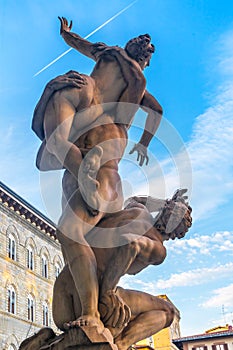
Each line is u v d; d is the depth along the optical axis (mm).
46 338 2473
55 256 36812
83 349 2215
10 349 29734
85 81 2611
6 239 32188
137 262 2494
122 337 2455
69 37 3055
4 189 32188
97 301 2379
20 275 32531
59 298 2498
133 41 2824
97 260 2459
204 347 29891
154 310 2561
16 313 31156
